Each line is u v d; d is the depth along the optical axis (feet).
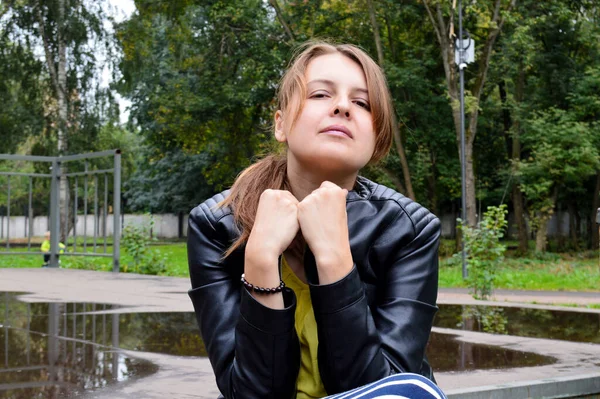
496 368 11.75
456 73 70.13
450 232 119.24
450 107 78.69
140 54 87.51
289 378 4.54
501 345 14.30
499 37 76.95
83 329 15.52
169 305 20.80
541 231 81.71
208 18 82.12
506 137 90.02
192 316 18.03
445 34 69.36
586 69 80.28
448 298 28.94
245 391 4.53
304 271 4.91
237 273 5.10
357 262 4.98
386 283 5.06
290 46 75.46
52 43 86.69
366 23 79.20
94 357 12.00
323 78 4.83
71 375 10.44
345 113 4.77
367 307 4.54
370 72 4.91
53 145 89.56
